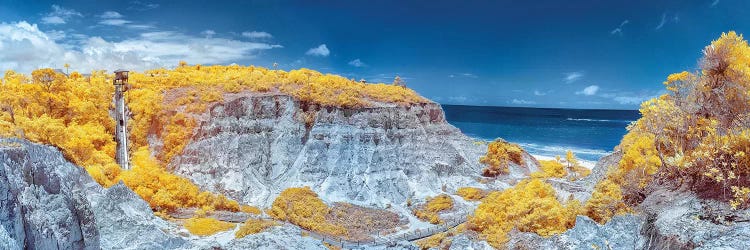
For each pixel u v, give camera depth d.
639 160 36.88
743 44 30.59
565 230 38.59
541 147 165.12
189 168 62.78
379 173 69.44
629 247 30.75
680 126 32.62
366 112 73.12
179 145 64.19
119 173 54.75
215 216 53.31
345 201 64.62
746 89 29.11
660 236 25.34
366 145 71.06
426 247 48.25
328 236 53.78
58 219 28.92
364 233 56.12
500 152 82.25
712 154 28.11
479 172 80.38
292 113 72.25
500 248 39.56
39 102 61.03
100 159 55.50
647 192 34.53
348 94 75.88
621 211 35.19
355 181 67.75
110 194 44.28
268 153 69.25
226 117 67.94
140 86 73.31
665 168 33.28
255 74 82.56
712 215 24.61
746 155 26.22
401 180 70.31
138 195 48.84
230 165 64.69
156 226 44.91
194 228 48.31
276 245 39.88
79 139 54.38
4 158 25.53
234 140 66.75
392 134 73.94
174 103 68.56
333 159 69.00
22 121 50.28
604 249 32.06
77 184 41.81
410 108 79.12
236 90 73.50
